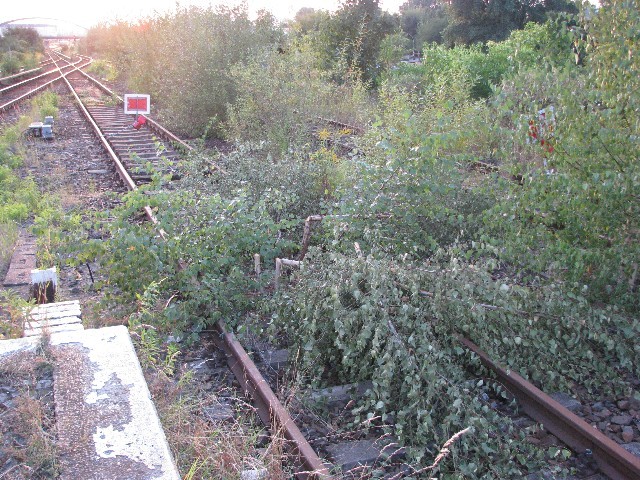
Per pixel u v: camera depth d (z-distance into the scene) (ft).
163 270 20.16
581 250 19.21
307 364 15.57
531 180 20.04
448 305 15.76
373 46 82.17
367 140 31.73
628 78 19.40
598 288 20.18
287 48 58.80
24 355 11.68
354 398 15.26
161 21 78.33
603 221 19.86
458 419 13.20
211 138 56.70
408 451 12.92
